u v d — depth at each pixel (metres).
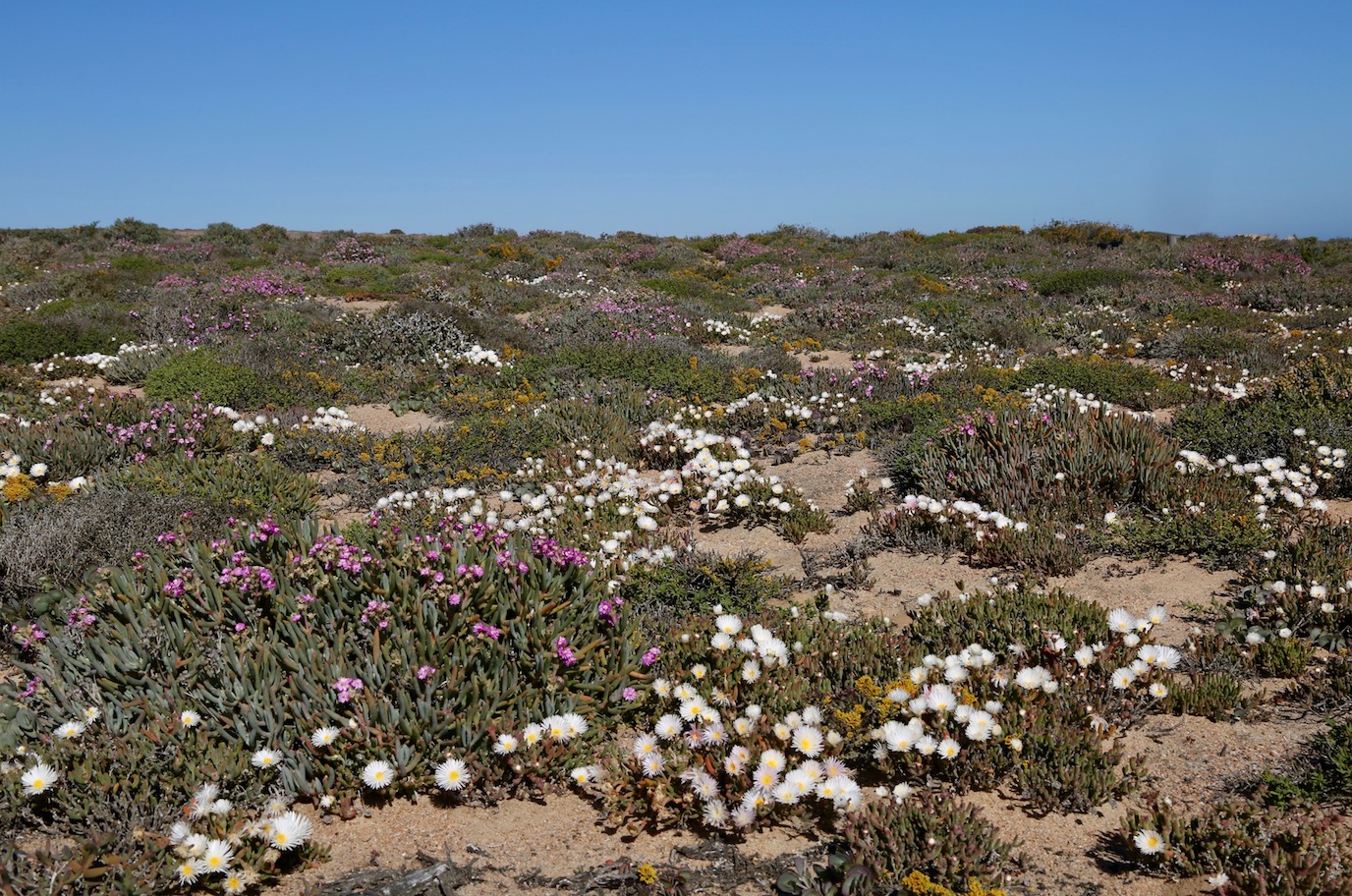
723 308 22.05
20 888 2.84
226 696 3.75
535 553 4.71
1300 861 2.87
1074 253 33.59
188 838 3.02
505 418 10.25
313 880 3.12
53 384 13.26
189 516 6.21
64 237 38.31
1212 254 28.86
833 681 4.34
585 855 3.28
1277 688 4.31
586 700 4.03
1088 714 3.88
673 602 5.54
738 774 3.43
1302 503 6.35
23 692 4.04
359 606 4.20
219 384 11.70
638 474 8.48
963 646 4.59
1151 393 11.63
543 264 30.75
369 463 8.92
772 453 9.43
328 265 31.22
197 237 41.59
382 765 3.49
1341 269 28.33
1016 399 10.49
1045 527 6.27
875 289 24.34
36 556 5.30
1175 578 5.61
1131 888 2.98
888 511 7.30
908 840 3.12
